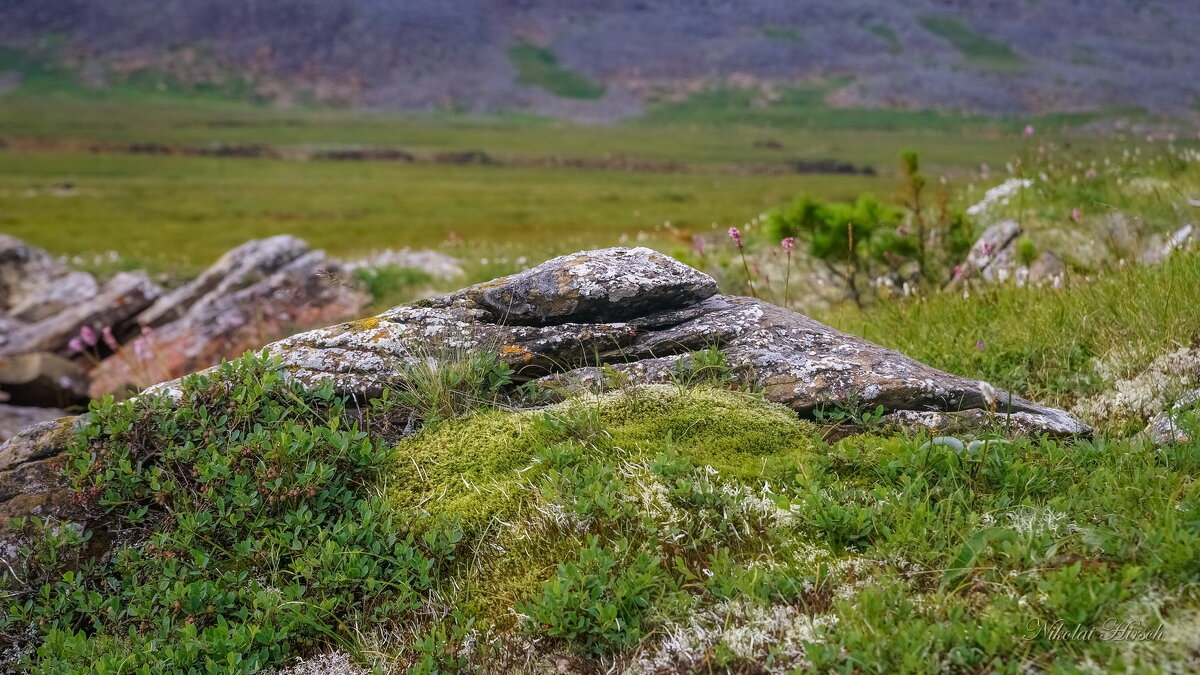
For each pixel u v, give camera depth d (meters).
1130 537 3.20
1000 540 3.31
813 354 4.97
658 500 3.86
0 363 12.93
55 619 4.10
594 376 5.04
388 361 5.12
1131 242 9.03
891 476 3.92
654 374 5.00
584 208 70.19
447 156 132.25
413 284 16.61
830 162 135.88
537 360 5.15
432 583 3.82
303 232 51.78
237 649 3.56
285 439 4.30
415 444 4.60
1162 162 11.64
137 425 4.59
